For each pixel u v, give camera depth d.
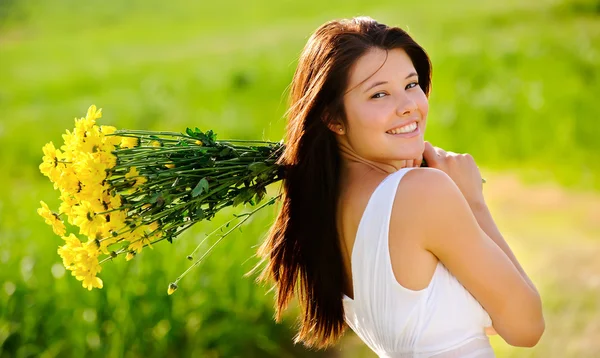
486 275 2.64
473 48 21.39
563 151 13.84
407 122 2.73
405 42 2.76
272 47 28.23
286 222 2.96
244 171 2.93
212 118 19.23
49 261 7.14
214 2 45.56
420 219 2.59
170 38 35.88
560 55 19.69
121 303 6.57
